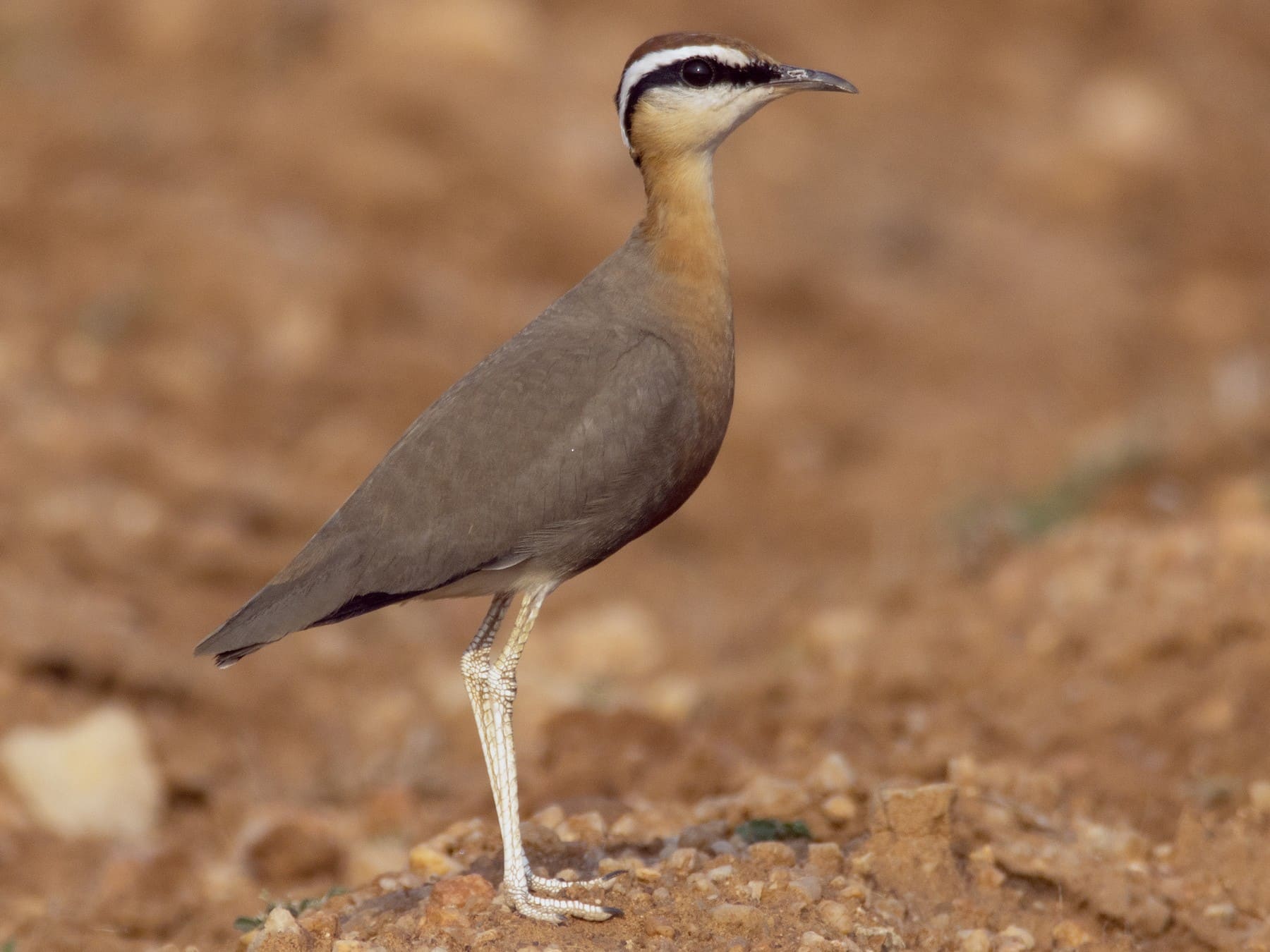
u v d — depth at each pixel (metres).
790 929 9.27
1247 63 45.91
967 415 28.86
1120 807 12.81
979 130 40.06
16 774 14.39
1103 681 14.67
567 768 13.56
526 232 31.84
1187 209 38.94
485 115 34.16
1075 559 17.02
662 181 10.22
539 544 9.56
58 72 33.62
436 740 16.72
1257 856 11.01
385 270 28.98
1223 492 19.89
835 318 31.64
